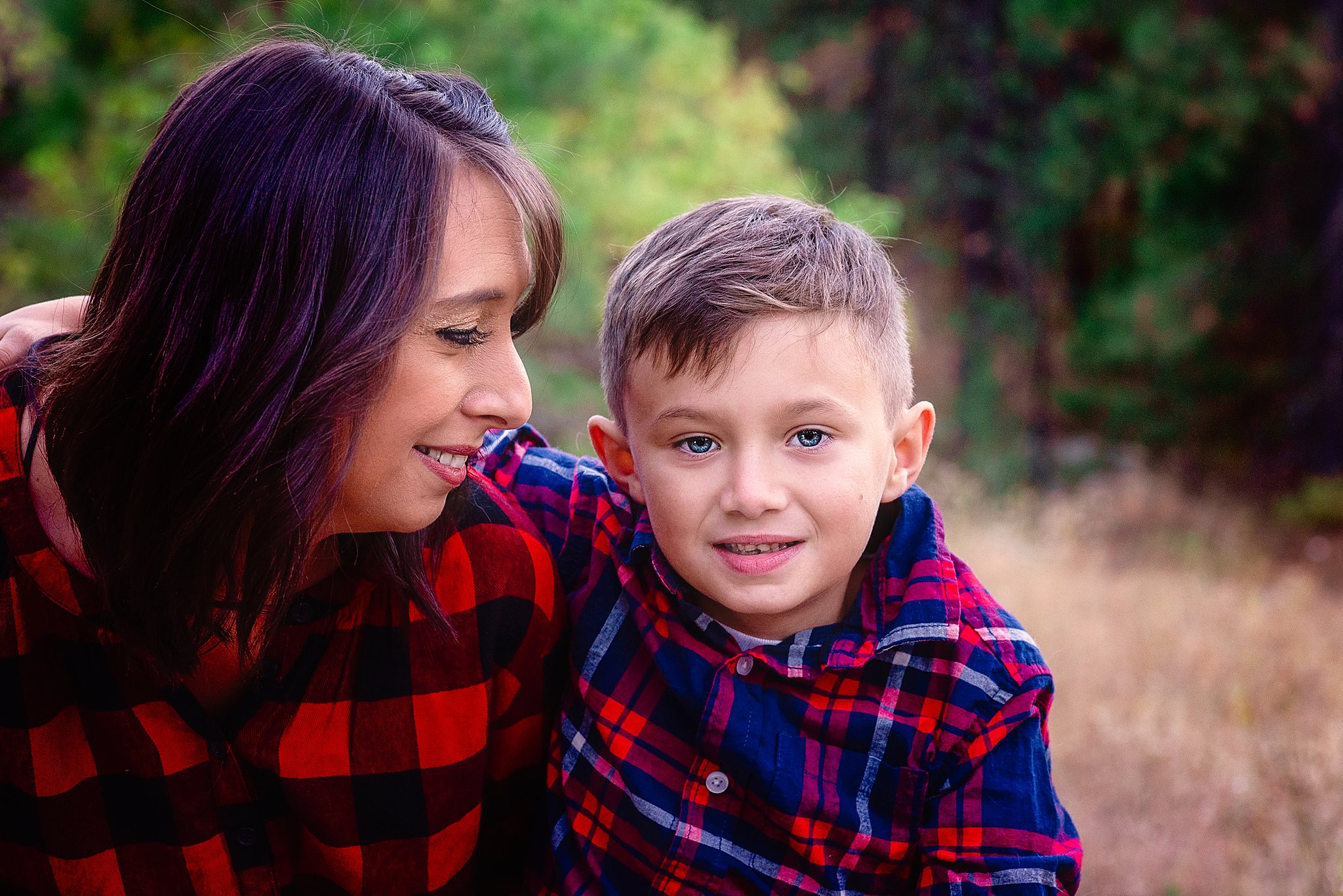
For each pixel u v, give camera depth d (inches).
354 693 47.7
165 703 45.6
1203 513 447.2
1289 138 566.3
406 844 49.3
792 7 629.6
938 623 48.3
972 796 48.1
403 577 46.3
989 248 623.5
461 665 49.0
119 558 41.4
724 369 45.1
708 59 270.1
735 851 49.7
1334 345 520.7
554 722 54.7
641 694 51.7
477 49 225.0
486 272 40.4
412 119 39.8
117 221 41.4
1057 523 332.8
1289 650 198.8
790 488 45.8
